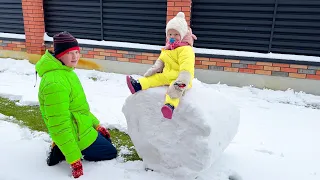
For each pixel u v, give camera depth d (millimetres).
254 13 5238
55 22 6668
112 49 6230
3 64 6691
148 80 2791
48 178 2740
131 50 6082
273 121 4293
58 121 2592
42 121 4164
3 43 7117
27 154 3117
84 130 2900
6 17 7070
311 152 3465
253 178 2898
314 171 3061
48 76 2641
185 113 2561
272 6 5109
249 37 5410
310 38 5074
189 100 2588
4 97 5031
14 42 7008
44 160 3033
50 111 2578
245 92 5297
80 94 2889
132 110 2850
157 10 5797
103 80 5992
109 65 6359
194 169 2662
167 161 2793
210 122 2523
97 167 2955
